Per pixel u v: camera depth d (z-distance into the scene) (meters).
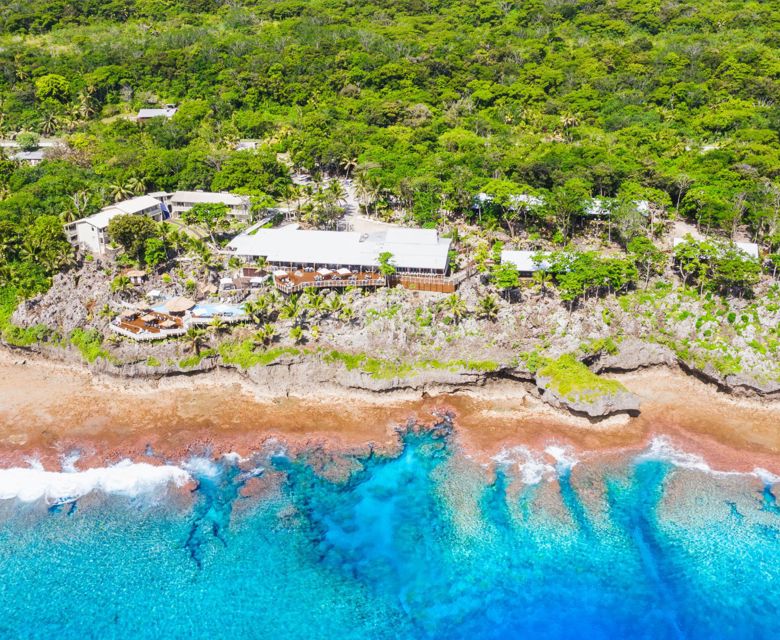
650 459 105.50
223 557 91.06
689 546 91.38
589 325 126.31
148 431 112.81
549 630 81.62
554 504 97.62
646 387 122.12
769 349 119.00
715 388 120.00
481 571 89.06
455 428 113.00
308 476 103.88
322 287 135.50
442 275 135.88
